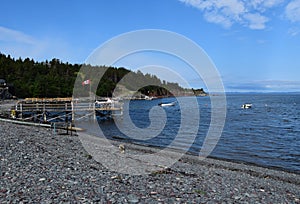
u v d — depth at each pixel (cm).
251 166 1527
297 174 1394
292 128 3281
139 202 688
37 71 11256
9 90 7906
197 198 767
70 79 9281
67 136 2061
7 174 827
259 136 2667
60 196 680
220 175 1188
